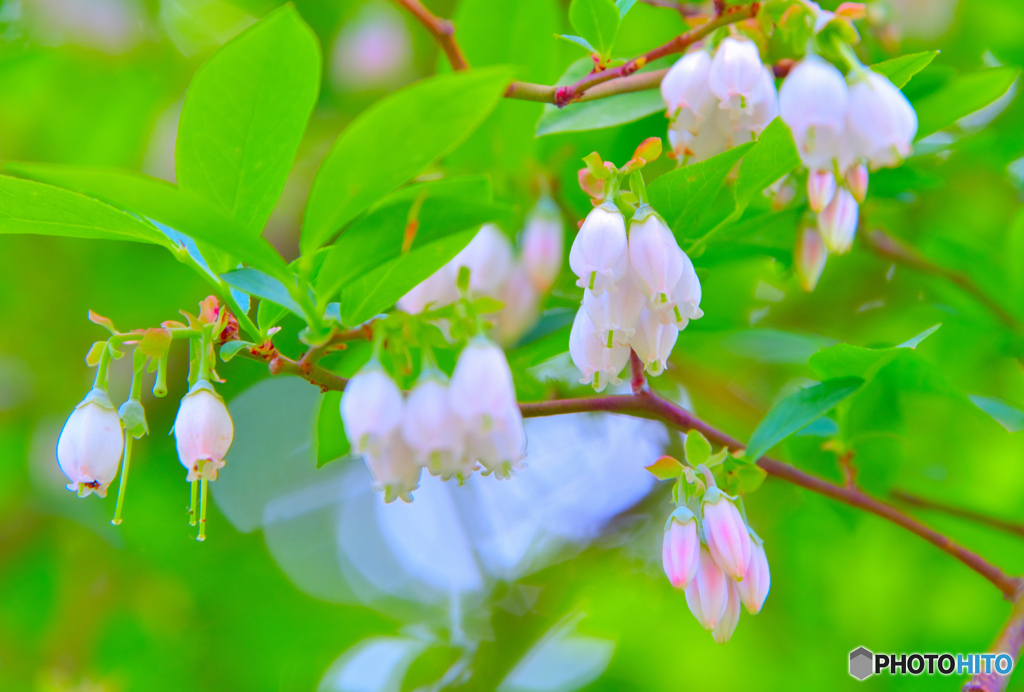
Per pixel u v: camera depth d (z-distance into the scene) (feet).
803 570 1.87
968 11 1.73
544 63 1.62
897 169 1.63
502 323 1.60
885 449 1.59
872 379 1.57
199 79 1.41
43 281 1.96
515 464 1.45
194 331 1.48
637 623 1.98
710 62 1.51
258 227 1.45
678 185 1.48
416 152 1.41
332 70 1.94
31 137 1.98
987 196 1.78
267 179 1.44
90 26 1.92
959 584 1.81
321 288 1.45
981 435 1.73
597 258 1.45
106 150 2.00
